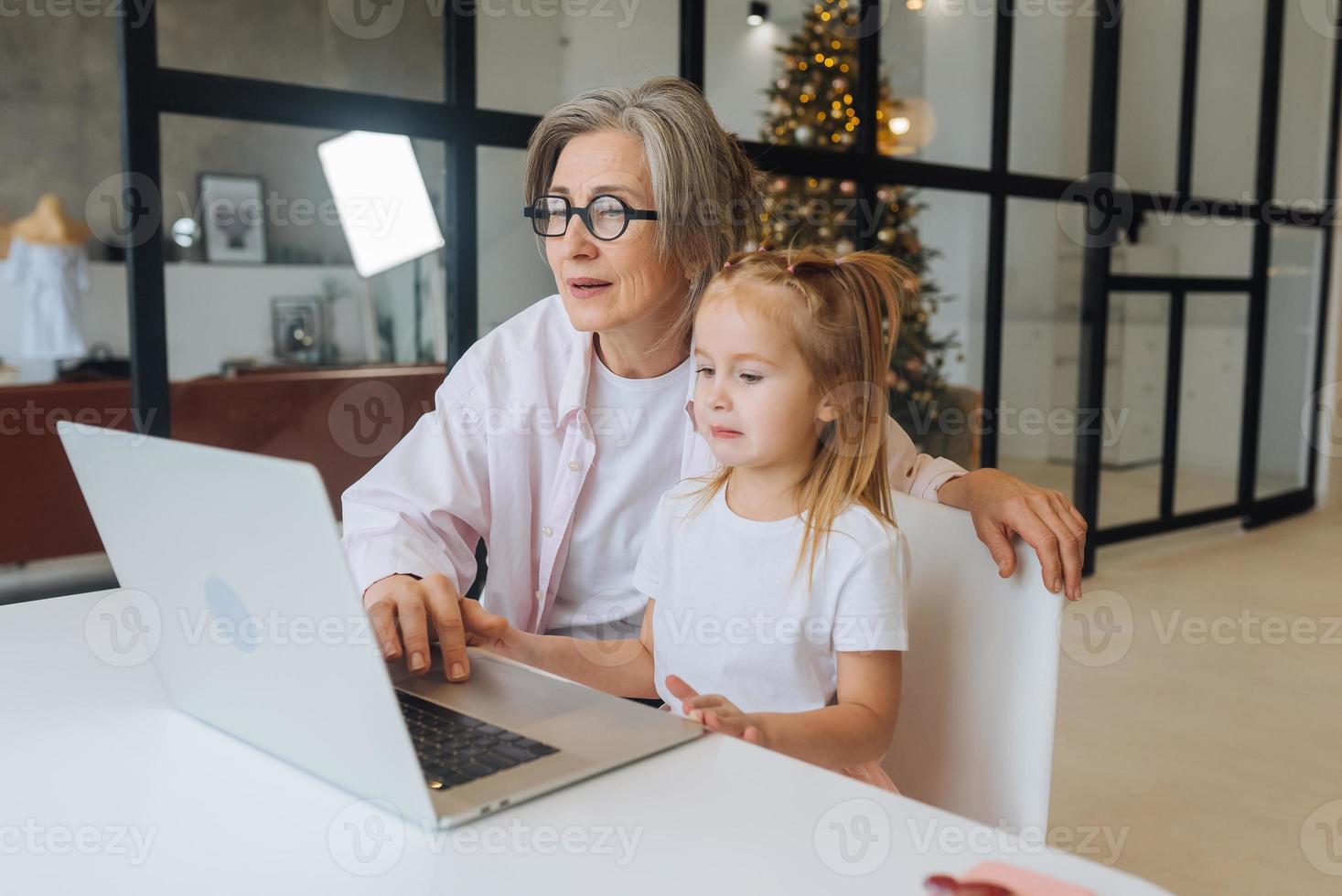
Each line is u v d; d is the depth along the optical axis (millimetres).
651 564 1166
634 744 787
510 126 2805
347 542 1245
